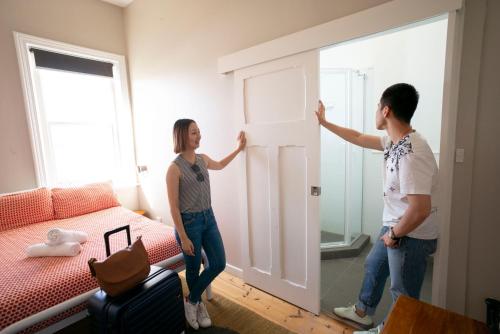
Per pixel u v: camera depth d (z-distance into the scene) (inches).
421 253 49.5
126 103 128.6
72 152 118.5
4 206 89.7
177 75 103.5
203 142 97.7
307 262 73.7
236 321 71.8
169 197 62.7
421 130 97.8
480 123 50.7
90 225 91.7
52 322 53.4
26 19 100.0
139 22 117.0
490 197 51.3
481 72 49.6
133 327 50.8
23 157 102.0
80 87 119.1
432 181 45.1
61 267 60.9
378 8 54.4
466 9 49.1
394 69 104.8
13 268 61.0
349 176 109.4
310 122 67.7
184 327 62.8
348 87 108.7
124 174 133.2
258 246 85.4
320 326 69.3
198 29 92.6
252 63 76.1
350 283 88.9
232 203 92.6
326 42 61.9
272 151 76.2
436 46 92.3
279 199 77.2
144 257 56.7
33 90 102.9
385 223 54.3
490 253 52.7
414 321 33.3
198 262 67.8
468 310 56.2
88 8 115.3
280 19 71.4
